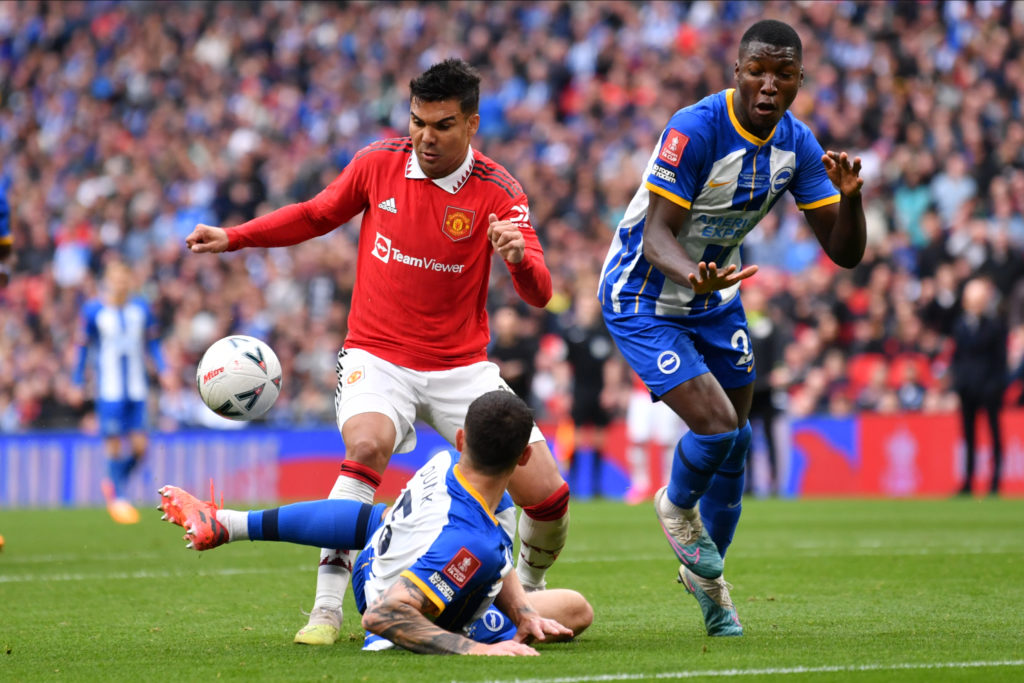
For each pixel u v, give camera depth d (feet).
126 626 61.11
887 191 213.46
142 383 144.66
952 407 176.65
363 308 59.82
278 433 184.65
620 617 63.72
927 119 224.74
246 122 275.59
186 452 185.16
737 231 59.82
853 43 239.71
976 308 163.02
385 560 48.98
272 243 59.21
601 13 269.64
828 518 133.28
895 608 65.36
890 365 182.60
